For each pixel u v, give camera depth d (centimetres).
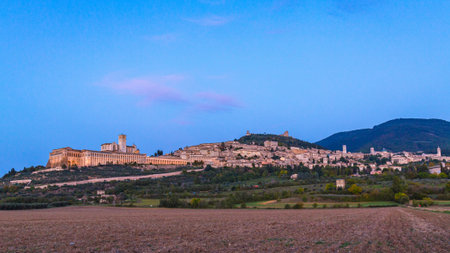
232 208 14988
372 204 15988
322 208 14438
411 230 6300
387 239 5216
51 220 8812
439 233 5925
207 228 6681
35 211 13388
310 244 4750
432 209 13025
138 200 18875
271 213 11406
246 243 4838
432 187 19438
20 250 4459
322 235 5622
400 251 4309
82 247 4628
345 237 5394
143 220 8681
